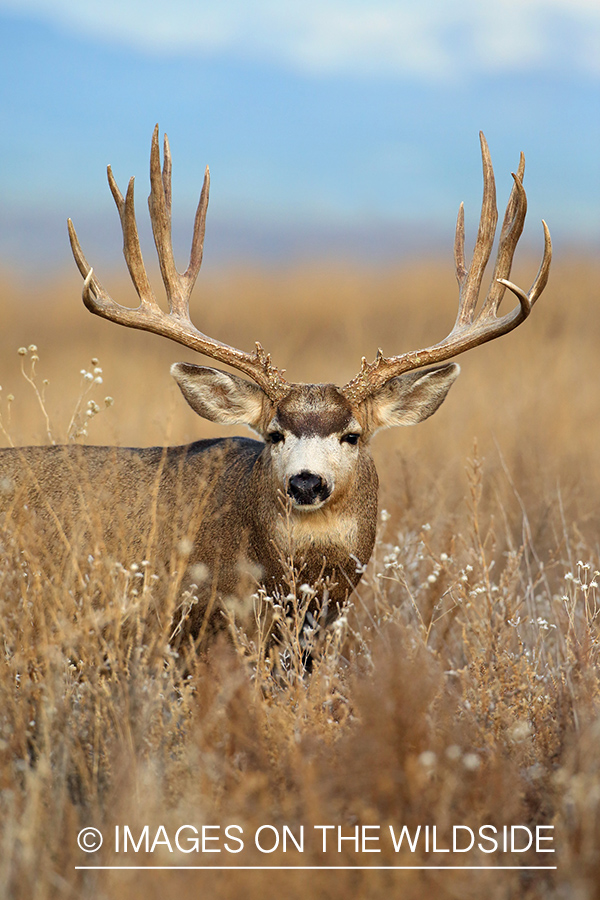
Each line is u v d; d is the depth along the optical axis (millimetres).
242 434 41469
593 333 63500
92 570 21281
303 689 19031
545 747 17781
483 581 24266
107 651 19438
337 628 20312
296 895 13570
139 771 16141
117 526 24250
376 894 13633
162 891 13461
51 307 83312
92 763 17125
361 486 23812
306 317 76812
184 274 25547
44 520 24094
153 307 24875
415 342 67062
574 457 39562
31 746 18047
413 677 16047
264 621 22047
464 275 26109
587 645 20469
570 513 34469
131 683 18781
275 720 17344
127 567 23938
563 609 26312
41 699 17844
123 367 57875
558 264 77938
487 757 16781
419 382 24469
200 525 24203
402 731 15375
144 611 21109
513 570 25203
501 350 55562
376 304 78688
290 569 21891
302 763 15727
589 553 30703
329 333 74438
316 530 23047
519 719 18938
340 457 22891
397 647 17562
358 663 21312
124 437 40125
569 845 14688
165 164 25078
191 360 65312
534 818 16203
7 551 20641
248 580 23422
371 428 24484
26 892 13656
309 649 21109
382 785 15117
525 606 27141
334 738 17469
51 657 18188
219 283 86938
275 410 23703
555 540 31109
